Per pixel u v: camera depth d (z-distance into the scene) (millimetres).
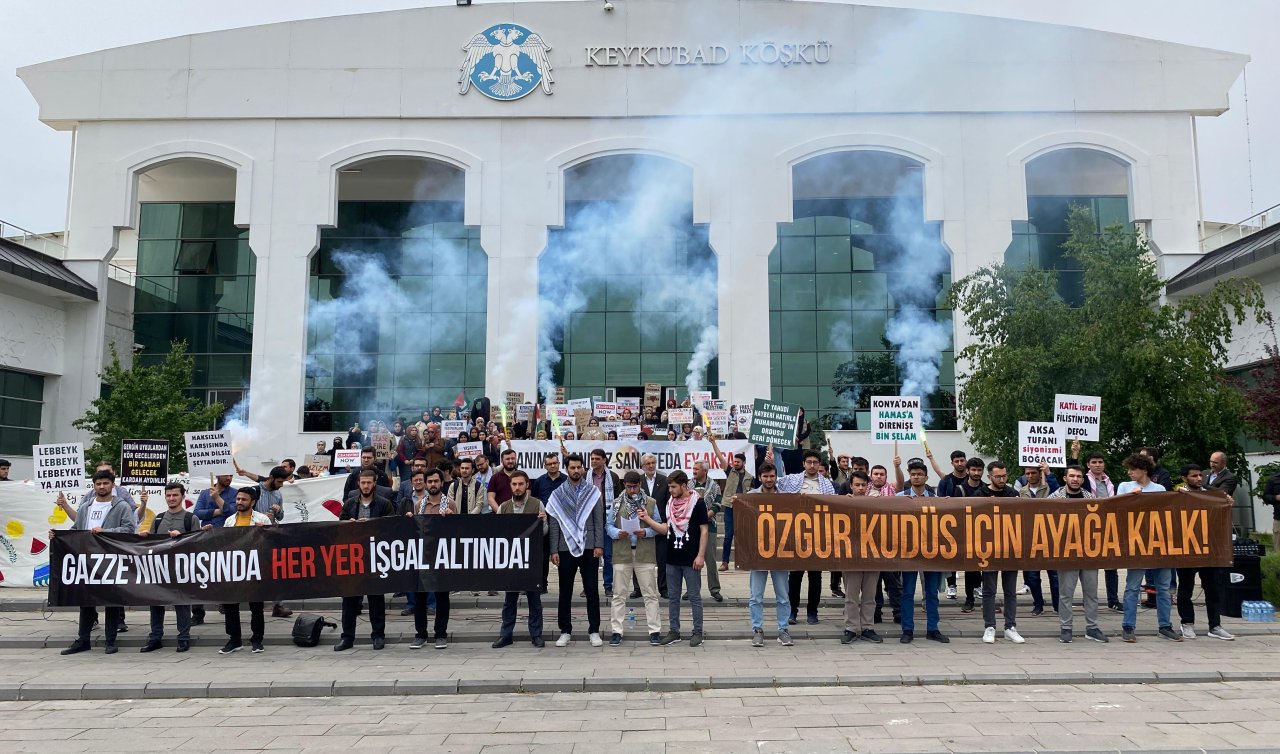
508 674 7969
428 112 24234
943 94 24062
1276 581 10938
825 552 9367
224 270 27062
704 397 18312
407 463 15414
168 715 6996
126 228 24500
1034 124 24000
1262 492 14492
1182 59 23922
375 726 6539
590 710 6930
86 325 24391
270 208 24000
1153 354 12969
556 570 14867
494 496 12289
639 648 9234
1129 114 24000
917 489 10641
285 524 9367
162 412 19312
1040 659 8453
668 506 9586
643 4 24453
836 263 26328
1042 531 9445
